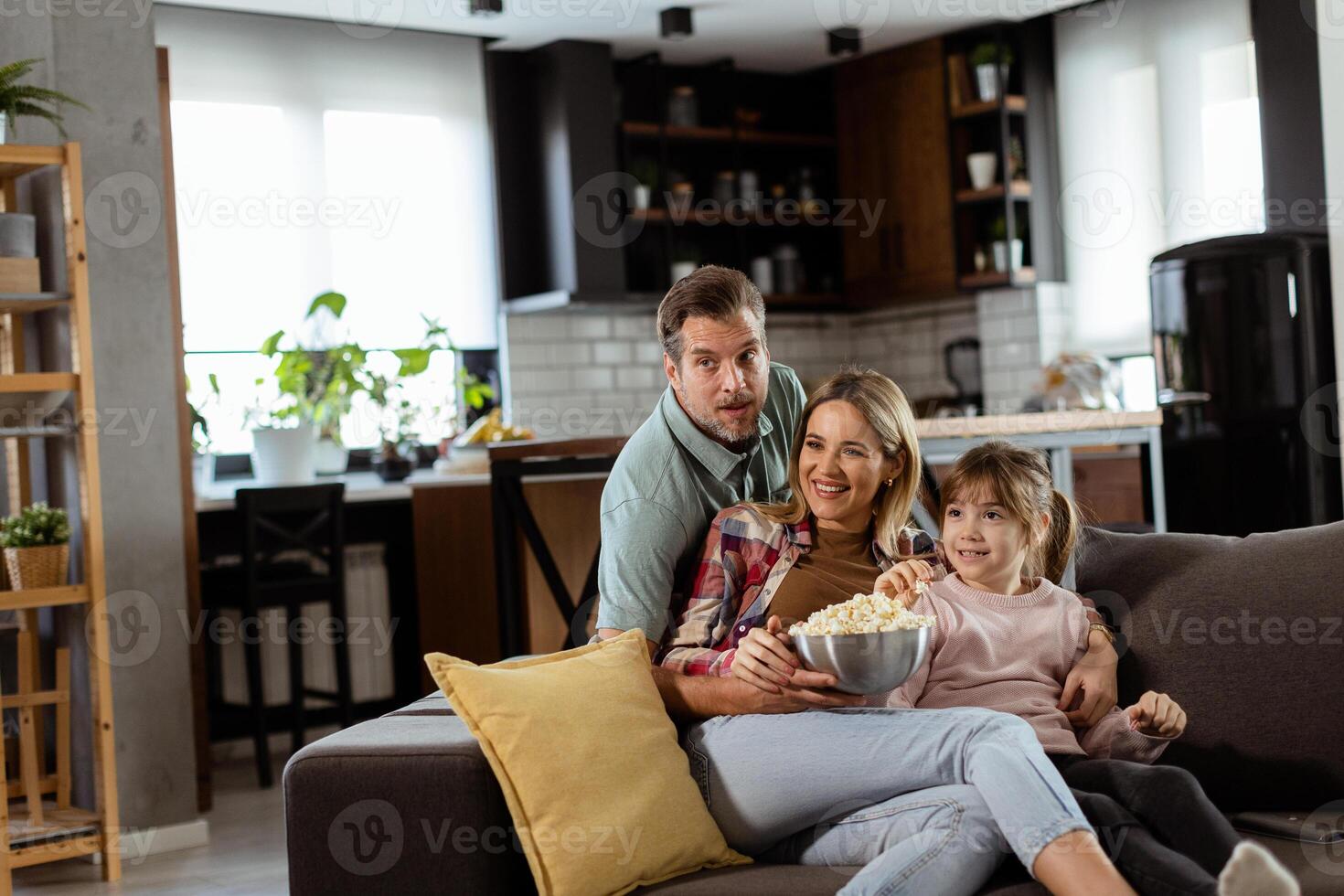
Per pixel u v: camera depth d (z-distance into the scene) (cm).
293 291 565
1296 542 222
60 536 352
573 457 363
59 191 358
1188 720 216
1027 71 643
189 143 543
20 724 353
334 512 478
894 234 684
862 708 205
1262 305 425
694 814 201
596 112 620
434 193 604
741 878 191
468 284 614
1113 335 638
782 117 721
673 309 235
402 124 595
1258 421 427
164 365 377
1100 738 214
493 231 620
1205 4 594
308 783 196
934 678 221
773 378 262
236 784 468
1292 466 424
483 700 195
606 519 235
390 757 194
